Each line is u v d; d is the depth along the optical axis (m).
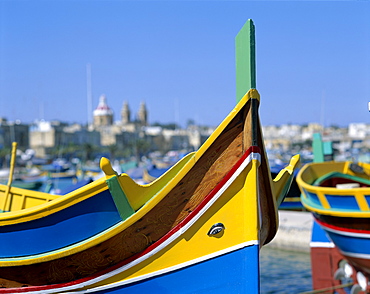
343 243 13.34
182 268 7.64
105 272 7.80
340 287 15.39
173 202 7.49
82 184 16.45
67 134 137.88
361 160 41.84
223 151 7.37
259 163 7.26
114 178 7.36
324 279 15.90
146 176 40.28
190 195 7.48
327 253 15.97
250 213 7.32
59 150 122.38
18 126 124.62
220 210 7.45
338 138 116.94
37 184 43.25
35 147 125.62
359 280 14.19
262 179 7.67
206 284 7.61
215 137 7.25
